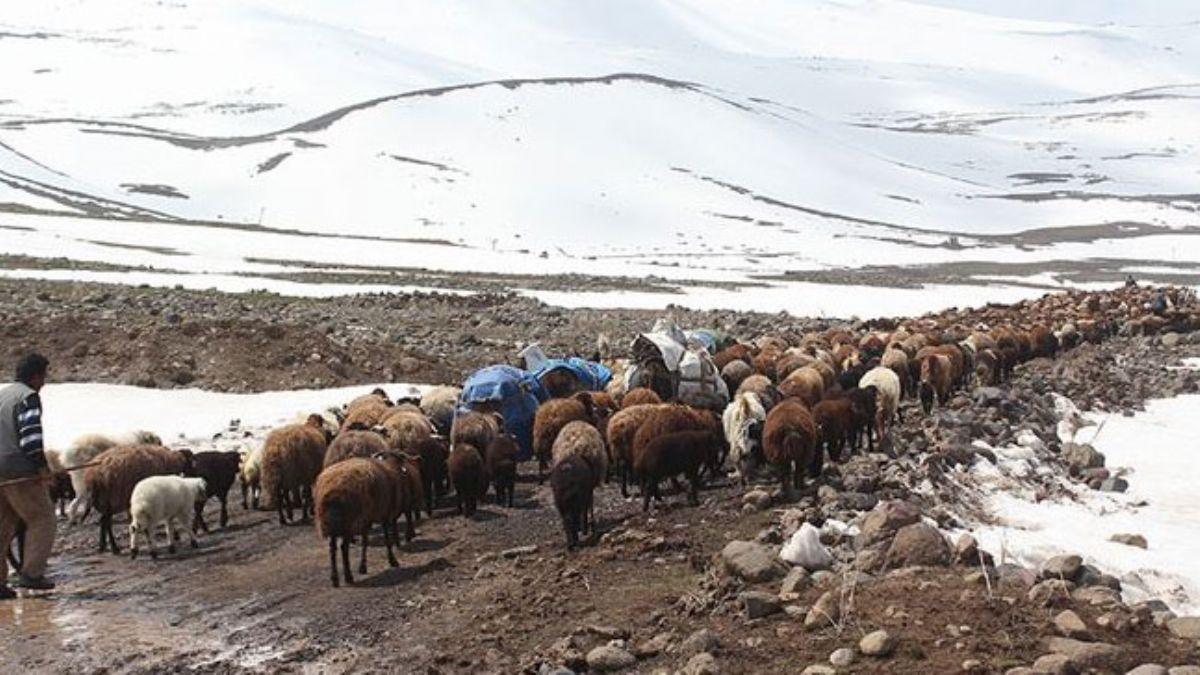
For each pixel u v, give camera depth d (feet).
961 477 51.75
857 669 27.50
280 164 536.42
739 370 68.33
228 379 82.99
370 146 571.69
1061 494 54.65
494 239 445.37
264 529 47.11
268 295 155.94
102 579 39.63
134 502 41.98
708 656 28.30
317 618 34.94
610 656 29.43
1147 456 66.49
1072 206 622.54
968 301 234.99
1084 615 30.96
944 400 73.10
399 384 85.71
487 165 564.71
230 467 50.08
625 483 51.16
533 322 138.51
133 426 68.69
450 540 44.24
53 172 481.05
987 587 32.37
